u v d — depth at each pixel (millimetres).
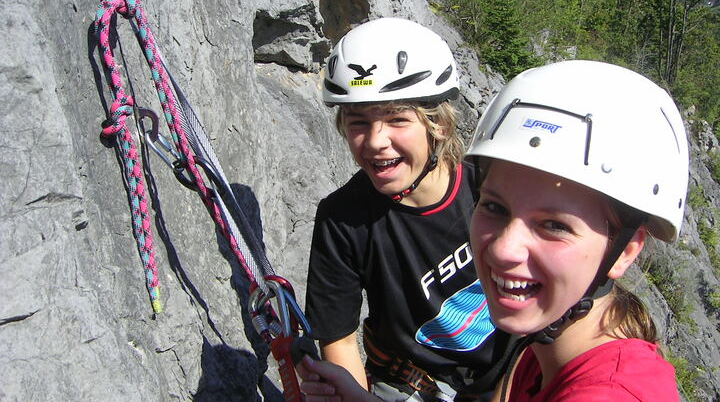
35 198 644
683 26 13445
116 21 899
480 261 579
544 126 542
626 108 542
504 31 5832
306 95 2039
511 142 549
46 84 668
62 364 630
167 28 1078
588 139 527
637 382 514
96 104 819
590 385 528
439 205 943
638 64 13258
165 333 871
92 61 826
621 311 572
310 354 893
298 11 1954
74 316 654
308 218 1714
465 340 1000
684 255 7516
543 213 526
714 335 6926
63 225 674
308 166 1783
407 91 923
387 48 936
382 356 1071
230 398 994
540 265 532
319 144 1964
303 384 870
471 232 582
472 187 972
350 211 959
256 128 1433
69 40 773
